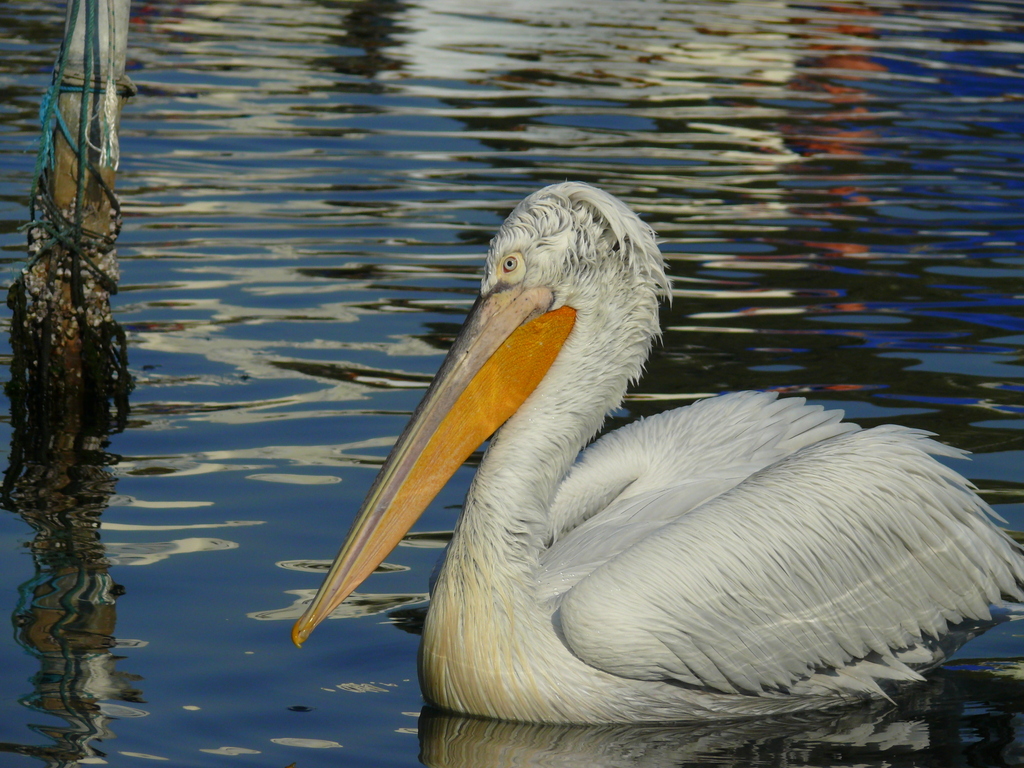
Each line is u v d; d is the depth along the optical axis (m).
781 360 13.15
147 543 9.26
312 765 6.78
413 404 12.00
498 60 30.70
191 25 33.16
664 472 9.13
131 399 12.13
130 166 20.42
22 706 7.17
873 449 8.16
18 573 8.74
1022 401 12.01
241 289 15.13
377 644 8.16
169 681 7.54
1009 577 8.23
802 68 31.36
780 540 7.75
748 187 20.56
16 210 17.41
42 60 27.27
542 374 8.16
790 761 7.16
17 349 12.34
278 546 9.27
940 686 8.16
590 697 7.65
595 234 8.10
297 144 22.27
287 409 11.88
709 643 7.57
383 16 35.91
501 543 7.73
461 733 7.40
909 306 14.92
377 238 17.22
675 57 32.16
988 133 25.17
